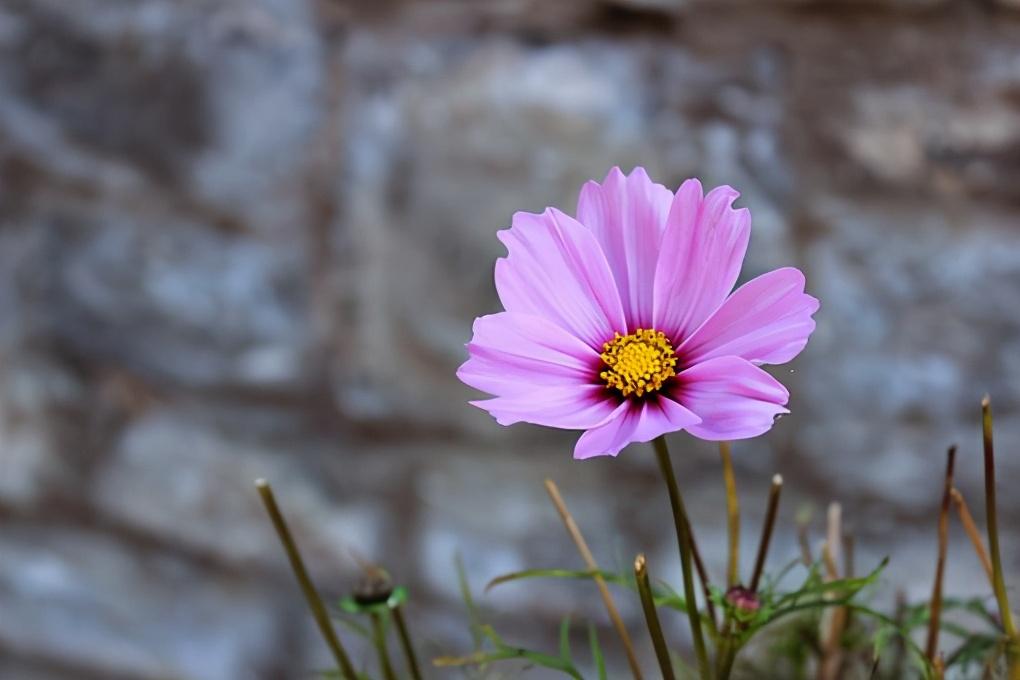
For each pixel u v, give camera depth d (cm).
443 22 117
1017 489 102
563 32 115
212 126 119
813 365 108
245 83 118
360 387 116
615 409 47
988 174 107
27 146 121
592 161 112
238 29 119
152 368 119
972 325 105
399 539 112
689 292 47
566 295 48
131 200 120
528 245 48
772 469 107
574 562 107
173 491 117
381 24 118
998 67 107
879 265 108
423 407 115
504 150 114
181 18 119
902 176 109
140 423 119
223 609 114
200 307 119
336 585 113
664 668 44
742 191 110
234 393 118
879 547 101
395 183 116
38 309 121
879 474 104
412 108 116
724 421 45
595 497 110
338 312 117
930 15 108
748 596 47
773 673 57
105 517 118
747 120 111
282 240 118
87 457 119
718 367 46
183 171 119
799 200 110
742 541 104
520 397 47
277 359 118
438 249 114
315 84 118
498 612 107
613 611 50
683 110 112
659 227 48
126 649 114
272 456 117
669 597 50
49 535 118
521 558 109
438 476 114
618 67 113
